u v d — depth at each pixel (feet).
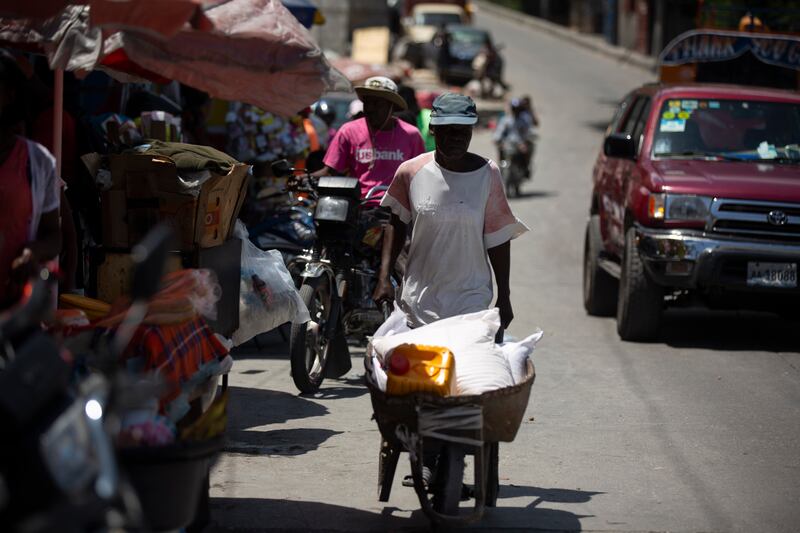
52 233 21.58
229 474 27.07
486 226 24.07
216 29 22.76
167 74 23.61
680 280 41.78
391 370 21.06
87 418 14.46
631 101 54.29
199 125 48.11
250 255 29.58
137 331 20.95
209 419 19.27
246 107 46.68
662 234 42.01
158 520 17.84
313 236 41.14
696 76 64.23
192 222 25.48
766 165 45.11
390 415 21.22
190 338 21.97
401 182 24.34
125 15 19.51
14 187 20.67
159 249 13.84
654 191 42.73
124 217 25.82
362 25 168.14
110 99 43.93
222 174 25.84
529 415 33.35
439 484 21.45
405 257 37.35
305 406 33.99
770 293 41.70
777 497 26.09
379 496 24.27
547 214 85.71
